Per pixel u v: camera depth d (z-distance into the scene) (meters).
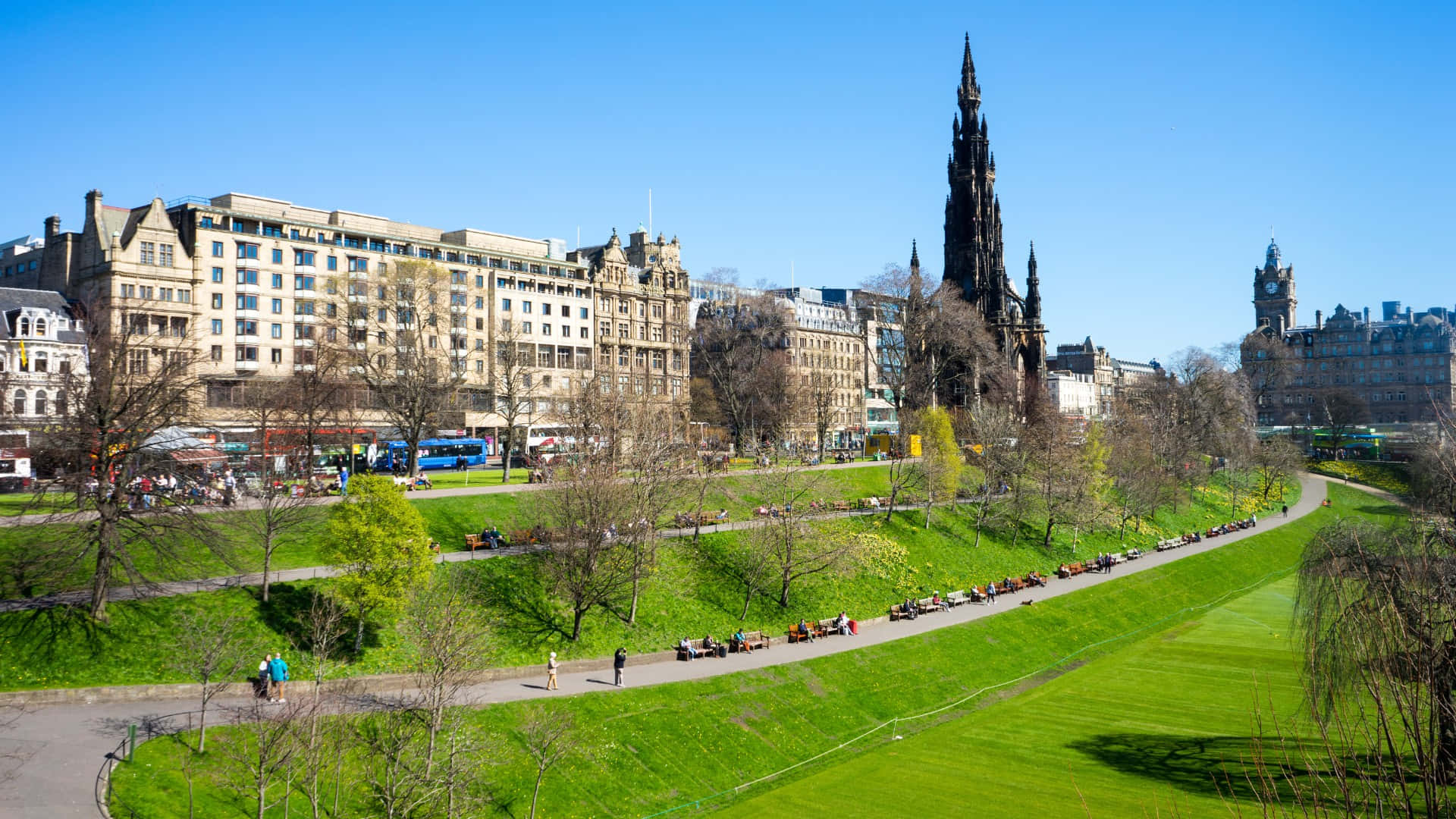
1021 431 139.25
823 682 71.88
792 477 111.06
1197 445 182.38
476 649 53.66
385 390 112.44
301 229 142.12
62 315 119.94
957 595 98.44
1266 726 64.94
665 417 128.38
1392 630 27.70
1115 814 50.78
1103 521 132.25
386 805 43.69
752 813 52.56
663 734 59.94
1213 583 122.12
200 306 131.12
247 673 57.78
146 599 62.50
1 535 66.94
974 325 160.75
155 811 42.75
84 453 61.97
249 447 94.94
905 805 53.03
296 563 72.56
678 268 194.00
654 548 80.88
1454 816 23.73
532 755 53.19
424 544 65.88
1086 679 79.62
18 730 49.09
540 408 160.12
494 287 160.50
